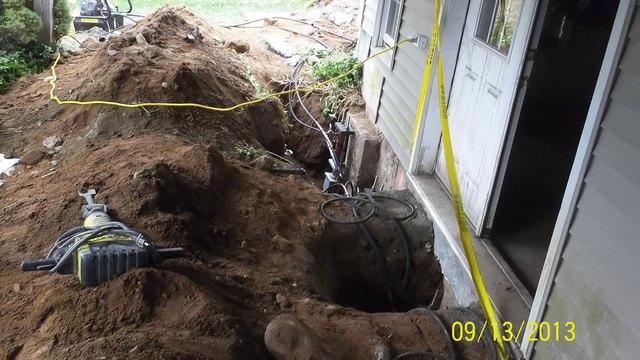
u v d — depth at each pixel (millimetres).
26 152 5336
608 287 2740
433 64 5219
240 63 8414
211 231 4250
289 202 5219
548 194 5453
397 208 5395
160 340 2768
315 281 4285
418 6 5852
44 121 5902
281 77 9234
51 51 8016
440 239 4852
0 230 3934
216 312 3096
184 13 9336
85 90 6031
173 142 5254
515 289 3922
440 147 5516
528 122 7055
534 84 7520
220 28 10094
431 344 3592
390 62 6719
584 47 7430
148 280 3088
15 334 2850
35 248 3699
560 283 3127
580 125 7133
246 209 4699
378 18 7566
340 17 12375
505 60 4242
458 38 5117
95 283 3072
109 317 2926
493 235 4664
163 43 7301
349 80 8695
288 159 7562
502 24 4395
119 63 6082
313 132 8414
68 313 2922
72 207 4008
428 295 5031
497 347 3486
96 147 5238
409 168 5695
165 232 3818
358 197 5535
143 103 5734
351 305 5039
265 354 3137
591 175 2902
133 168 4477
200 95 6211
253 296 3670
